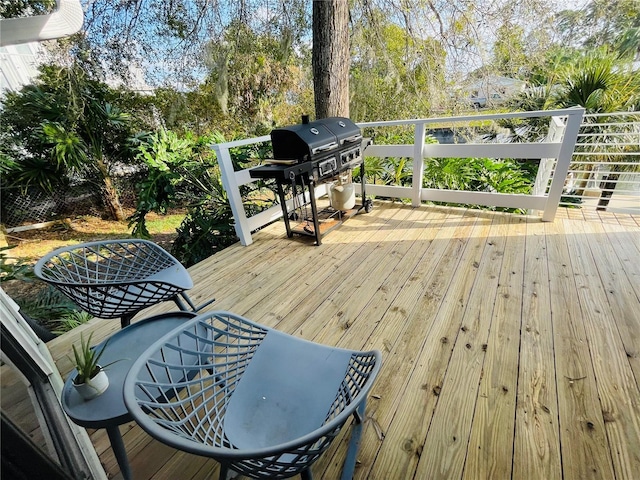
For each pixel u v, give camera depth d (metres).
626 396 1.30
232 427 0.90
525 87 5.32
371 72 5.48
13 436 0.52
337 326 1.83
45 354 1.39
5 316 1.03
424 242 2.73
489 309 1.86
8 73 4.48
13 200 4.78
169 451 1.22
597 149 3.94
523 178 3.80
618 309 1.78
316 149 2.47
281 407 0.95
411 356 1.57
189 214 4.32
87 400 0.96
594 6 4.79
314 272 2.42
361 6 4.74
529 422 1.22
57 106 4.45
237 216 2.84
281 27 5.04
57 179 4.79
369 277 2.29
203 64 5.19
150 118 5.87
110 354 1.16
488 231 2.83
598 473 1.05
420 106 5.63
